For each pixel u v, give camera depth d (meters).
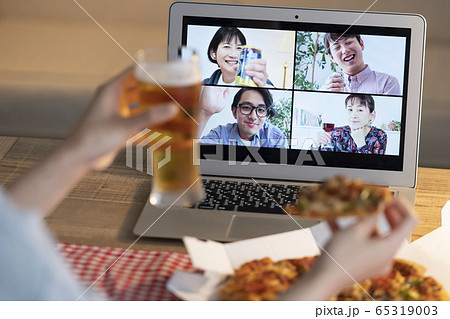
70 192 1.11
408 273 0.88
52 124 2.46
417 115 1.17
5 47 2.79
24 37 2.83
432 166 2.29
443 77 2.64
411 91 1.17
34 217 0.53
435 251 0.95
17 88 2.59
